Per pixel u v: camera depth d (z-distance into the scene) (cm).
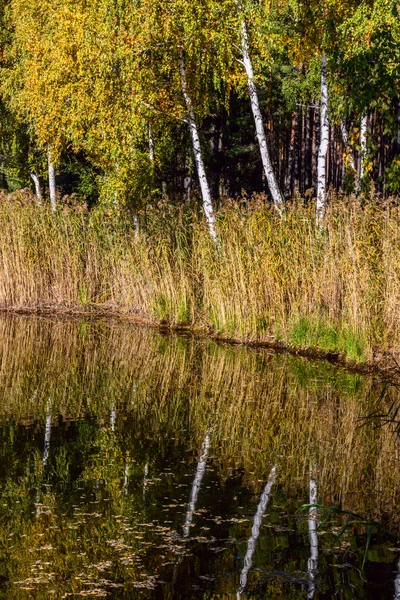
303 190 3475
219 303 1666
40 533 595
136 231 1980
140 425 927
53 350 1452
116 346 1520
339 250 1405
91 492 688
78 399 1057
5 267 2144
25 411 984
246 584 517
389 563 554
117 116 1941
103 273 2109
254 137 3459
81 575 526
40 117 2458
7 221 2162
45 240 2130
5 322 1842
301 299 1495
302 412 997
